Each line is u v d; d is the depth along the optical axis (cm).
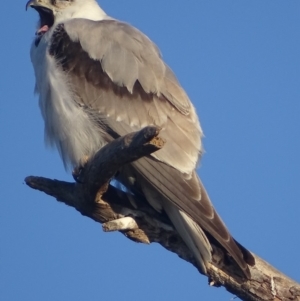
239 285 991
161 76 1151
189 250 1037
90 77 1154
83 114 1135
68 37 1194
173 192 1026
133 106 1129
